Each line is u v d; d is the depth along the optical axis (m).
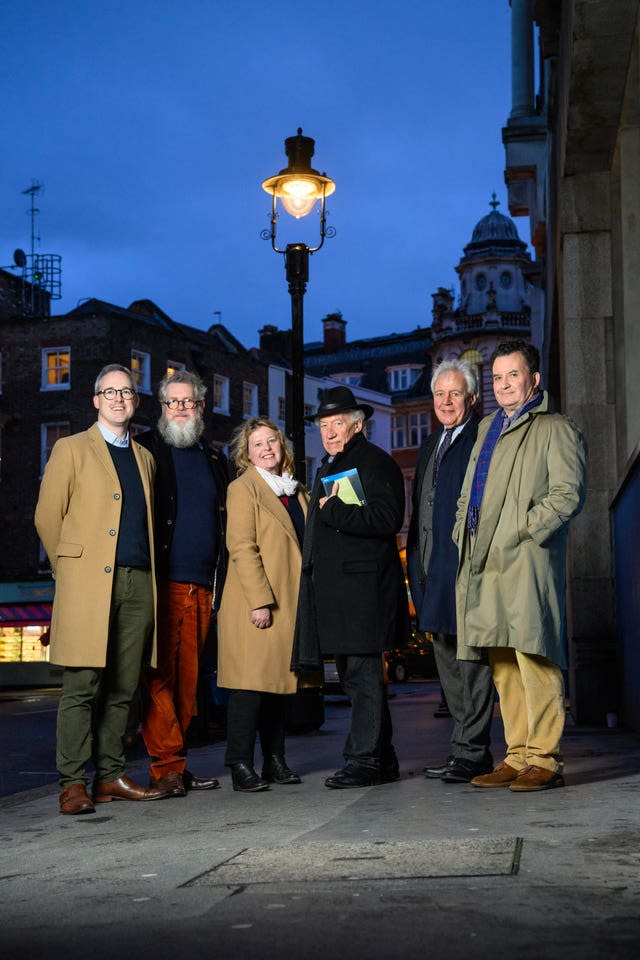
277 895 2.95
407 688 30.02
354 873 3.16
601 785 5.05
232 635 5.89
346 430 5.85
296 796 5.36
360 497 5.63
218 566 6.04
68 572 5.48
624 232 10.08
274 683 5.81
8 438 43.91
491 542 5.16
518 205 19.72
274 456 6.21
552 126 13.39
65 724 5.36
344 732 11.20
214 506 6.05
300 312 10.93
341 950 2.39
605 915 2.55
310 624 5.73
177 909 2.88
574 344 10.46
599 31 8.31
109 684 5.61
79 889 3.28
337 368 74.75
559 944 2.34
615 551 9.89
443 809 4.48
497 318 62.69
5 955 2.52
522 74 16.97
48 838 4.50
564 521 5.04
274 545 6.00
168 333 46.72
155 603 5.65
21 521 43.28
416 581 5.89
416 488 5.97
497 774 5.32
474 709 5.59
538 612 5.04
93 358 43.41
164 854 3.82
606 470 10.30
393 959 2.31
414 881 3.01
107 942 2.58
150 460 5.84
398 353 73.12
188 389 6.02
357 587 5.61
